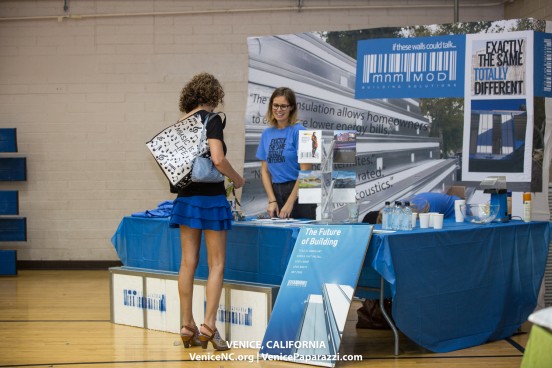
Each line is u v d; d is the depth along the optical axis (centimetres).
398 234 372
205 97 401
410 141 609
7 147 756
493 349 416
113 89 786
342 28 771
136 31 783
